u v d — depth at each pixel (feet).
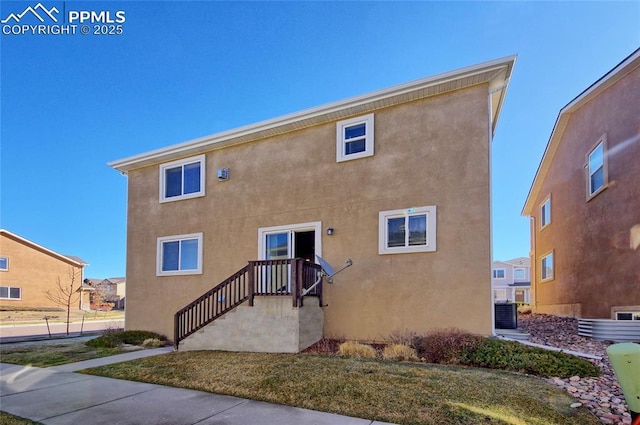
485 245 24.23
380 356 22.54
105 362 24.79
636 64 28.86
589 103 36.68
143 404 15.83
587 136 37.01
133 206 41.01
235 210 34.55
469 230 24.80
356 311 27.58
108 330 44.42
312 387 16.63
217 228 35.29
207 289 34.86
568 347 22.80
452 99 26.35
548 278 50.55
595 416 12.70
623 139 30.42
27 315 83.51
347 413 13.88
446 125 26.30
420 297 25.67
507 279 136.05
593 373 17.15
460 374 17.74
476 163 25.14
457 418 12.75
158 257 38.27
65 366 24.07
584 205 37.47
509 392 15.03
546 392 15.01
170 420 13.87
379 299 26.96
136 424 13.58
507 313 29.76
